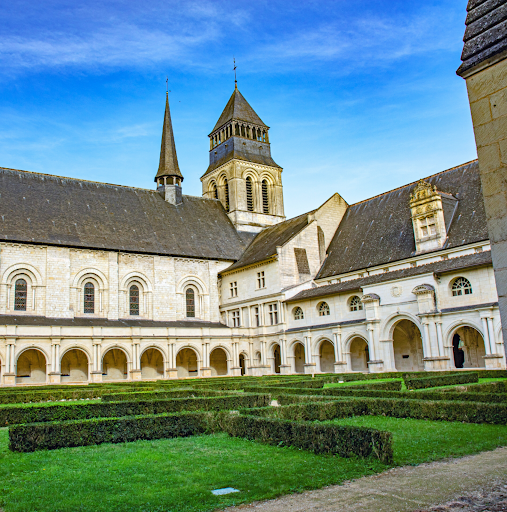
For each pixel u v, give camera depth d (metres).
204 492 10.31
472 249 46.31
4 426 20.36
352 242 62.28
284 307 60.78
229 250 70.81
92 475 11.88
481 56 8.58
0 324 47.94
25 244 54.97
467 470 11.36
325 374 50.00
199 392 28.77
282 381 38.59
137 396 27.62
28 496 10.34
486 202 8.42
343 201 68.94
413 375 40.53
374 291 50.34
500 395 19.47
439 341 43.62
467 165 55.06
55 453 14.47
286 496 10.02
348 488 10.35
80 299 57.62
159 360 61.44
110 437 16.05
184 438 16.58
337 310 55.00
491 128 8.46
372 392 24.28
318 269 63.81
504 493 9.63
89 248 58.38
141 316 61.41
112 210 65.38
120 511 9.35
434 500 9.40
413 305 46.38
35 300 54.78
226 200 79.31
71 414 21.20
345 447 12.95
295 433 14.29
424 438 15.02
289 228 67.12
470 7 9.13
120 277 60.50
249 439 15.88
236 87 84.00
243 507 9.48
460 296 43.09
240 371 62.34
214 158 83.19
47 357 50.19
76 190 65.00
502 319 8.02
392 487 10.28
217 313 67.19
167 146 74.38
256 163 78.81
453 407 18.38
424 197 51.31
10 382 47.25
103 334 53.62
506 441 14.24
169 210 71.06
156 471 12.14
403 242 54.66
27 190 60.69
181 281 65.00
